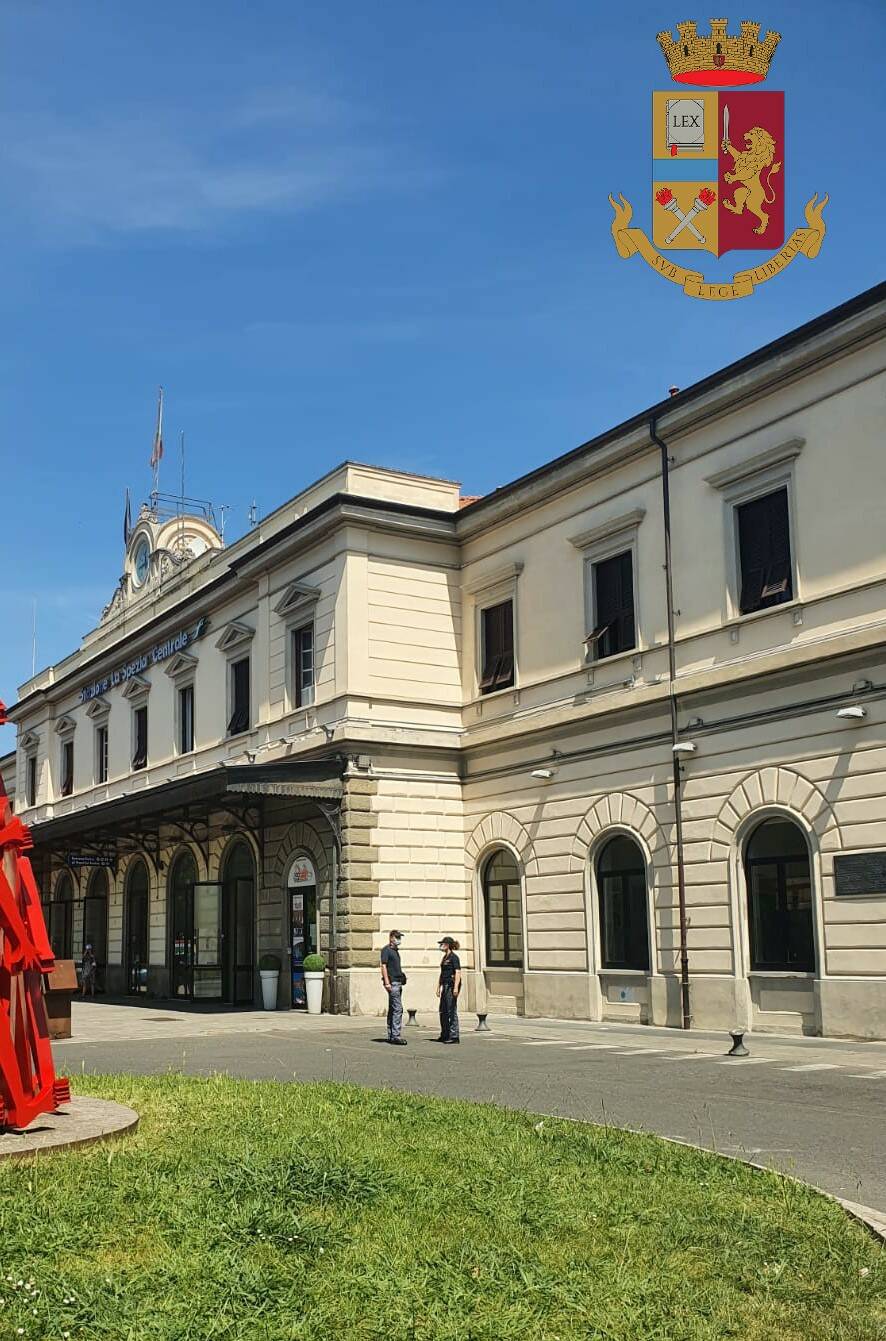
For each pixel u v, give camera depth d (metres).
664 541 25.59
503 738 29.39
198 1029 24.52
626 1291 6.42
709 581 24.31
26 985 10.57
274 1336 5.75
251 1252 6.97
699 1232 7.54
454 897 30.30
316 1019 27.20
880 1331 5.96
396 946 22.25
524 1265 6.77
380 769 29.88
